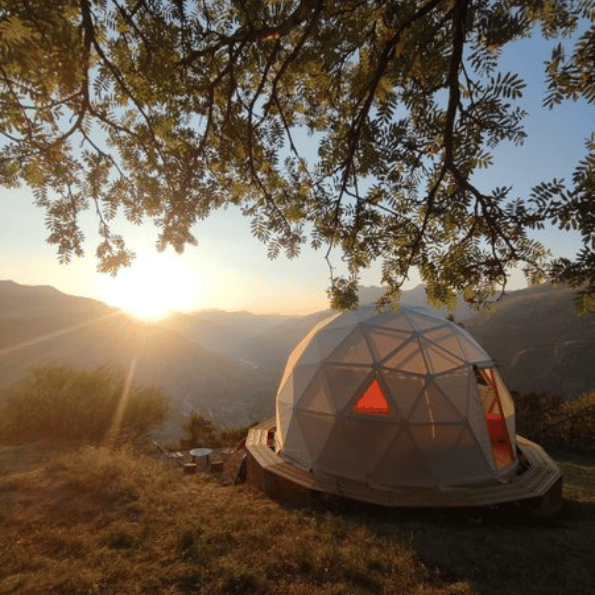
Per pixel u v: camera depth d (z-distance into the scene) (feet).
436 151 11.56
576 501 33.27
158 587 16.51
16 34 6.69
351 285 13.97
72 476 28.25
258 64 15.17
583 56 7.79
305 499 29.32
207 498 28.78
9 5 6.97
